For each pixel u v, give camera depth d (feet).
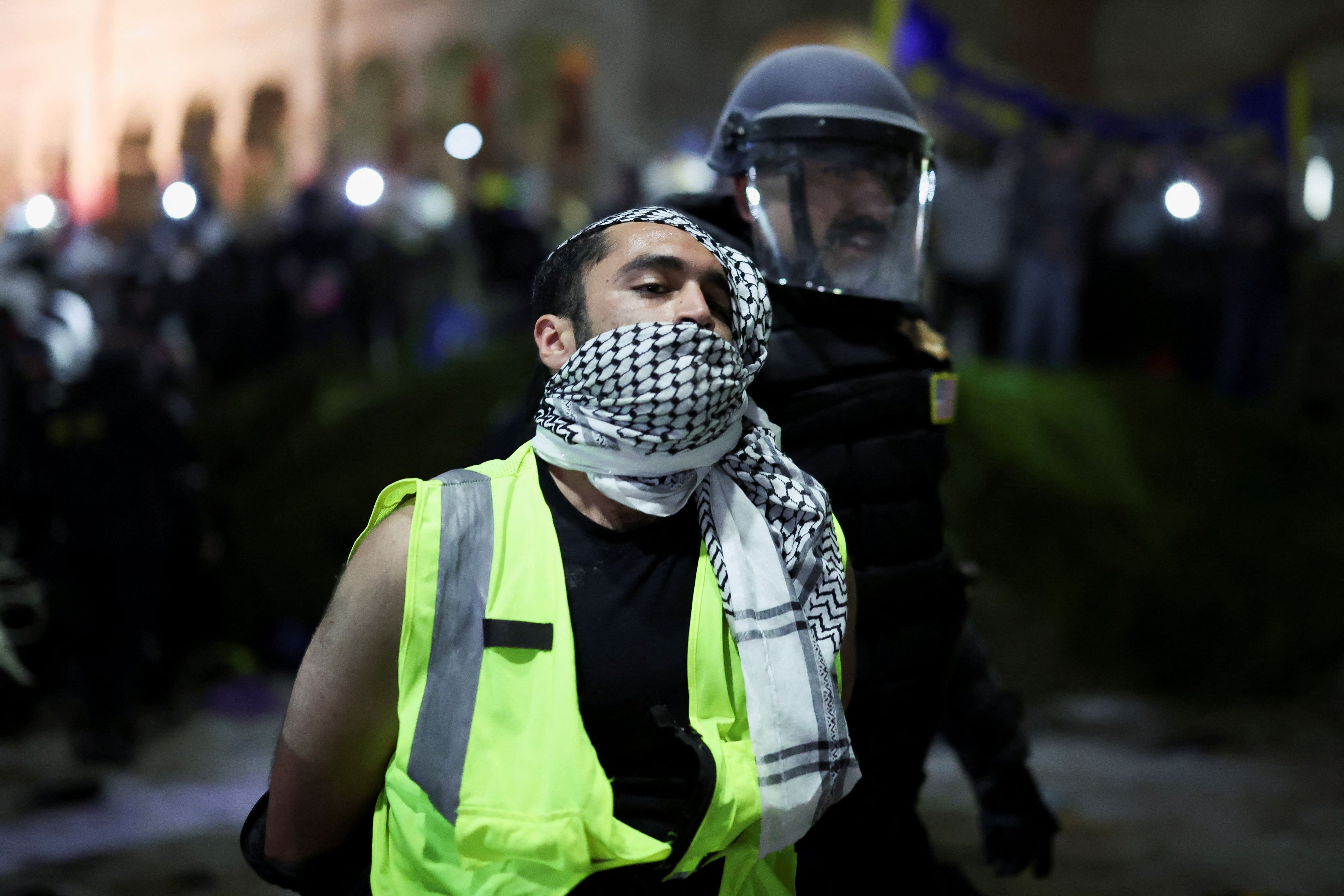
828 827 6.30
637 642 4.44
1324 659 20.01
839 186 6.52
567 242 4.80
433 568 4.38
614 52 50.88
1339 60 44.06
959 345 26.40
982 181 26.21
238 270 28.45
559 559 4.46
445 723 4.32
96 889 11.85
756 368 4.68
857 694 6.42
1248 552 20.92
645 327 4.31
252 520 21.94
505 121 51.72
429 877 4.43
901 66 27.45
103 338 17.56
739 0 52.70
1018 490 21.03
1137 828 13.29
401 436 22.57
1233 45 45.44
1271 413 25.20
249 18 65.82
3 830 13.73
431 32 56.24
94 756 16.40
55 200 48.49
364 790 4.67
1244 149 31.24
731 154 6.82
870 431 6.51
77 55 75.41
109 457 16.87
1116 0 47.06
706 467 4.68
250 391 25.23
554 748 4.22
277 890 11.90
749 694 4.47
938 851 12.30
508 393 22.71
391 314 28.09
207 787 15.64
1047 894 11.22
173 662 19.53
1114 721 18.28
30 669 17.37
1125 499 21.38
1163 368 28.58
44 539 16.60
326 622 4.58
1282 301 27.22
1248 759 16.35
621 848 4.24
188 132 70.18
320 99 61.87
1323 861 12.25
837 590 4.83
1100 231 28.02
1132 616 20.03
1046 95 28.86
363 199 28.71
